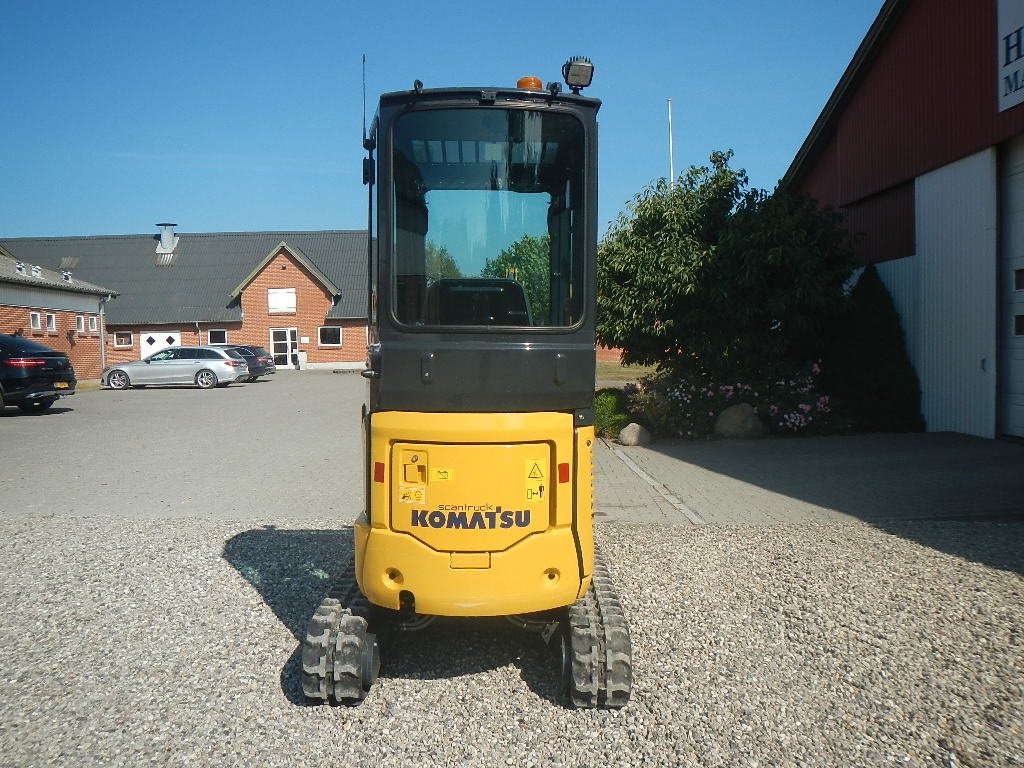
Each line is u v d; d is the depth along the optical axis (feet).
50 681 13.97
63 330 109.81
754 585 18.58
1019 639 15.14
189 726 12.31
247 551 22.29
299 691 13.50
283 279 158.40
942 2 39.19
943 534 22.47
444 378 11.89
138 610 17.57
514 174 12.70
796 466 33.60
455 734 12.02
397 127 12.57
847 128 49.90
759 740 11.72
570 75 12.89
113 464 38.19
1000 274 35.99
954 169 38.70
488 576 11.76
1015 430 35.60
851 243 44.21
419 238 12.55
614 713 12.58
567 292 12.64
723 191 44.39
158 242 175.94
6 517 26.61
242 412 65.16
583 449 12.30
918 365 41.68
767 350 42.47
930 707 12.63
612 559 20.80
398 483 11.84
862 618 16.34
